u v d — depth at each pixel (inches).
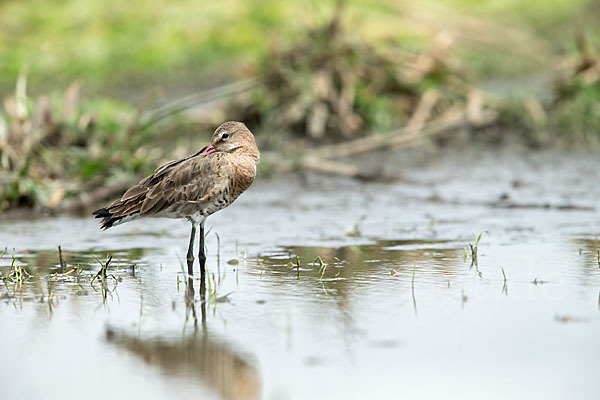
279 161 682.8
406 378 305.7
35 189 571.8
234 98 800.3
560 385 298.8
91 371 315.6
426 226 524.4
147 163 626.8
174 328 357.4
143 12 1162.6
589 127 761.0
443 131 764.0
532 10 1261.1
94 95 907.4
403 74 796.6
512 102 796.0
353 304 381.7
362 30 1071.0
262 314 371.6
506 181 632.4
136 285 418.9
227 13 1152.8
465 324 355.3
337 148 728.3
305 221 543.2
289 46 805.9
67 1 1192.8
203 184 453.4
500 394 293.0
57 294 405.1
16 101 650.8
